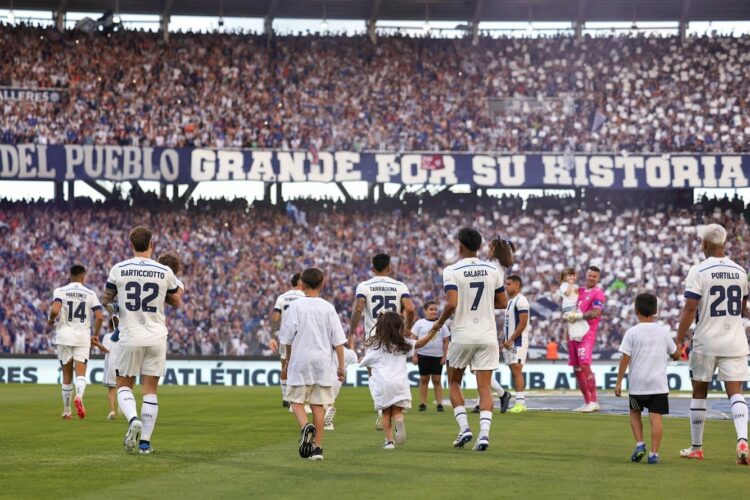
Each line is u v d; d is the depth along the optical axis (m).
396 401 17.89
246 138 61.78
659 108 63.31
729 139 62.41
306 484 13.26
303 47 64.56
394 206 62.59
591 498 12.09
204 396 36.72
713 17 65.00
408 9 64.81
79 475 14.20
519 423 24.28
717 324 16.41
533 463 15.77
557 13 65.50
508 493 12.49
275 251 60.47
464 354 17.81
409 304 21.66
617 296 59.31
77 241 59.50
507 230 61.72
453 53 65.00
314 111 62.81
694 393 16.88
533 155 58.91
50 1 62.12
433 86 64.00
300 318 16.12
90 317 25.92
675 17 65.44
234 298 58.47
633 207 62.12
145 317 16.84
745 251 60.94
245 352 56.88
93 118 60.88
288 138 62.00
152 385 17.09
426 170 58.81
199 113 62.00
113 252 59.66
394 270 60.59
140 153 57.62
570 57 65.00
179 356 50.56
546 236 61.41
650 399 16.08
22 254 58.47
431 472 14.55
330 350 16.25
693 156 58.31
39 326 56.62
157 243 60.12
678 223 61.53
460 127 62.81
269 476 14.07
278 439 19.86
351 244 61.12
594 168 58.50
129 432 16.55
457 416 18.03
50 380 50.31
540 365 48.88
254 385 50.31
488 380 17.92
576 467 15.30
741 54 64.56
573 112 63.34
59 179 56.78
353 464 15.54
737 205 61.91
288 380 16.11
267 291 58.94
